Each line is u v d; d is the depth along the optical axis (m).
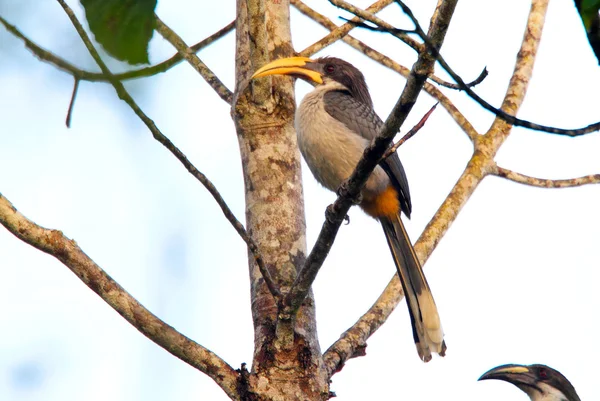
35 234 8.44
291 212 10.30
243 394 8.80
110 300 8.53
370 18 7.70
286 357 9.04
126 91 5.45
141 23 5.09
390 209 12.27
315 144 12.46
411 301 11.28
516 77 12.91
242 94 10.74
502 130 12.39
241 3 11.19
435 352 11.08
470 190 11.91
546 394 12.05
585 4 5.35
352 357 9.76
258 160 10.52
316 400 8.98
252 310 9.74
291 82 11.23
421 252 11.41
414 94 7.23
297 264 10.00
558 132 7.18
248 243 8.65
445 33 6.90
